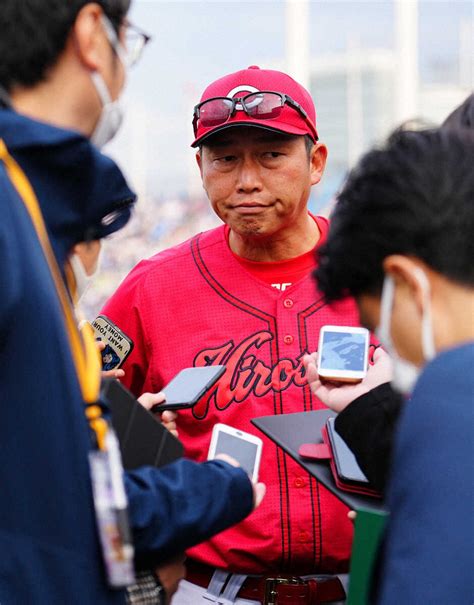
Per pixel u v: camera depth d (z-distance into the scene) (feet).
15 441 5.36
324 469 7.06
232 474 6.22
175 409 7.70
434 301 5.01
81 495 5.39
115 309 9.93
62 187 5.72
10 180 5.47
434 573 4.37
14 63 5.71
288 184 9.25
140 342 9.84
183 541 5.90
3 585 5.36
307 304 9.53
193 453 9.33
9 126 5.54
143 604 6.43
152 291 9.70
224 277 9.65
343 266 5.34
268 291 9.57
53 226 5.71
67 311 5.68
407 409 4.78
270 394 9.27
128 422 6.57
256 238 9.38
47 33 5.69
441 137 5.23
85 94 5.90
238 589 9.10
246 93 9.16
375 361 8.09
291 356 9.36
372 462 6.55
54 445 5.34
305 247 9.70
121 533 5.32
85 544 5.41
